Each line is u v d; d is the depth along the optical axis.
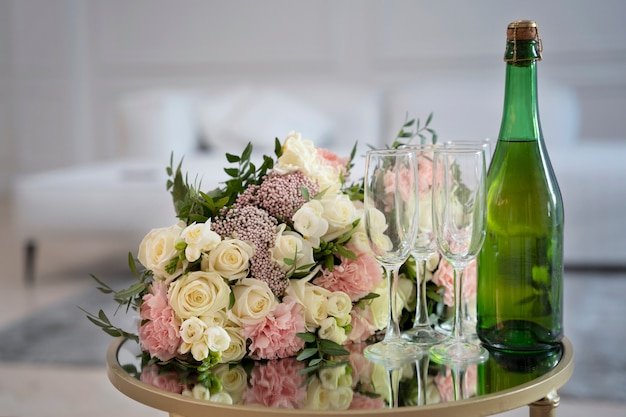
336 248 1.17
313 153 1.27
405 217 1.07
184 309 1.09
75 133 6.41
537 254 1.14
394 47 5.54
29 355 2.73
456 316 1.15
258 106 4.36
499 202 1.16
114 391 2.41
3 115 6.66
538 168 1.15
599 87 5.19
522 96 1.15
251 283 1.12
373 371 1.07
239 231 1.12
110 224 3.62
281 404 0.94
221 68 5.93
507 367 1.08
